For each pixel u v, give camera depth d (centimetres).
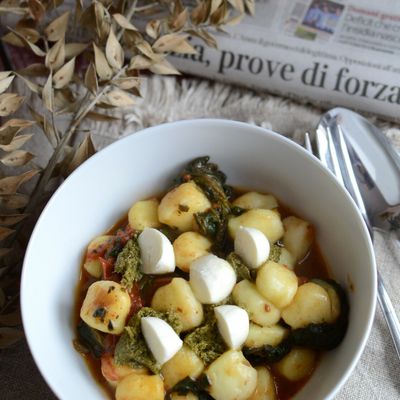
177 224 33
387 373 34
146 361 29
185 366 29
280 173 35
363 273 30
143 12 41
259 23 42
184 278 32
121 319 29
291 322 30
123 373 29
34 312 30
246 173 36
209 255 31
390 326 35
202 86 45
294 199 35
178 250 32
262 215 33
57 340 30
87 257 34
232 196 36
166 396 29
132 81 36
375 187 40
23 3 38
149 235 31
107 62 36
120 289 30
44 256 31
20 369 35
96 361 31
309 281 33
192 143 35
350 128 42
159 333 28
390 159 41
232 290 31
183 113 44
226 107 45
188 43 40
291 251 34
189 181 34
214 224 33
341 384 27
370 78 42
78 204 33
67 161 37
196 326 30
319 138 41
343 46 42
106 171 34
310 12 41
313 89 44
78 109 38
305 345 30
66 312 32
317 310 30
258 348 30
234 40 43
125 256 31
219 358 29
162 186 37
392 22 40
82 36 44
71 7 43
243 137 34
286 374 30
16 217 35
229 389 28
